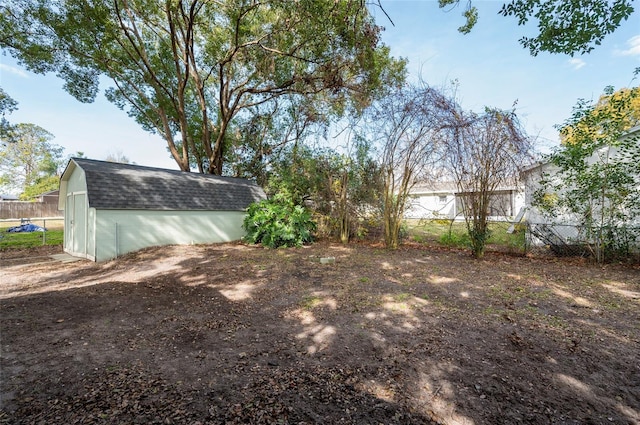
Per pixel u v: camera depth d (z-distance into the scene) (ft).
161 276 19.52
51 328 11.23
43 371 8.17
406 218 32.91
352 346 9.73
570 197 23.24
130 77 50.29
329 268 21.25
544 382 7.61
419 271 20.12
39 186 106.63
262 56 37.63
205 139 52.70
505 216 25.18
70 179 30.68
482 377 7.86
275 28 33.91
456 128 23.50
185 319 12.18
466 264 22.26
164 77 51.93
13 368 8.32
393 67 39.47
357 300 14.33
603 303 13.50
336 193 34.81
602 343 9.69
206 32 42.96
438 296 14.82
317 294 15.35
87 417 6.31
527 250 25.98
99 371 8.19
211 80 54.95
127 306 13.76
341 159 34.91
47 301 14.46
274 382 7.70
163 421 6.21
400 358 8.91
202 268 21.50
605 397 7.03
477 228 24.41
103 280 18.92
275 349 9.57
